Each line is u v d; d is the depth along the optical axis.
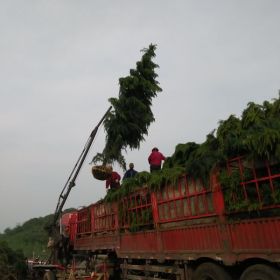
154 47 16.19
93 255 13.73
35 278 17.31
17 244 39.62
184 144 8.94
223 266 7.10
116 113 14.88
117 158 14.70
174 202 8.55
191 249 7.82
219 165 7.04
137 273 10.64
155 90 15.46
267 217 6.02
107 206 12.42
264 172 6.16
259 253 6.04
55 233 16.86
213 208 7.21
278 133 5.78
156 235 9.22
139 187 10.16
